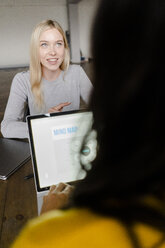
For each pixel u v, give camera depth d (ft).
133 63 0.90
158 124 0.92
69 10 30.27
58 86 5.55
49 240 0.95
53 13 31.60
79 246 0.94
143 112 0.92
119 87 0.93
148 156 0.93
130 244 0.92
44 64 5.18
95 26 0.93
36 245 0.94
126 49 0.89
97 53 0.95
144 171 0.93
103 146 1.02
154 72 0.88
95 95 0.99
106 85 0.95
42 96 5.43
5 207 3.04
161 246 0.93
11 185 3.43
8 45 32.04
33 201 3.13
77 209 1.01
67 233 0.95
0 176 3.55
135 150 0.95
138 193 0.96
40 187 3.14
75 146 3.01
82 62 30.83
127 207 0.95
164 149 0.93
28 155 4.04
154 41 0.86
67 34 30.99
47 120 3.08
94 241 0.94
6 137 4.66
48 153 3.13
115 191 0.96
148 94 0.90
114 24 0.89
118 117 0.95
